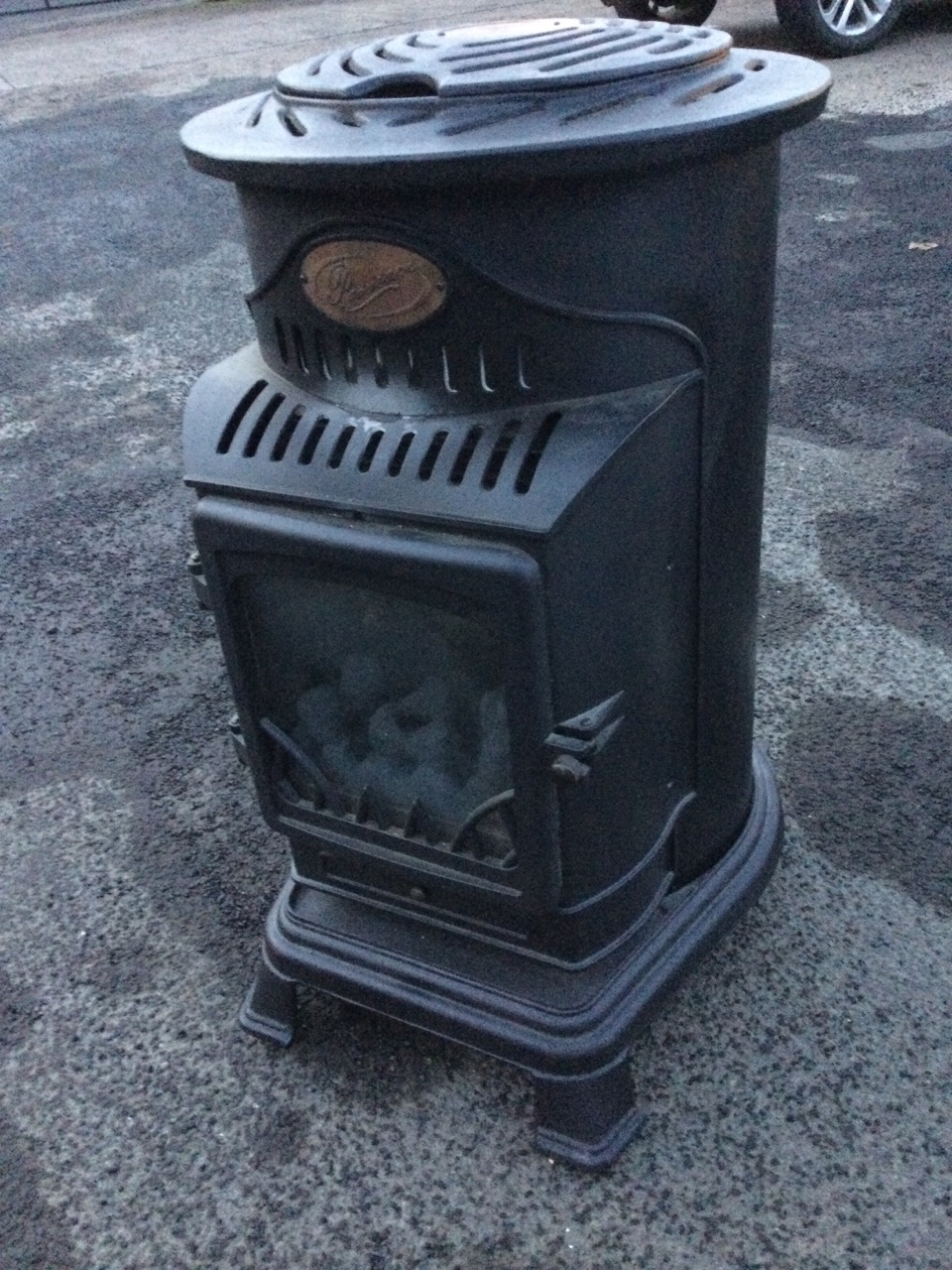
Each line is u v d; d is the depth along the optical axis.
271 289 1.20
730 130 1.03
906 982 1.58
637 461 1.15
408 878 1.39
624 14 6.92
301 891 1.60
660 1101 1.46
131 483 3.09
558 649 1.16
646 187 1.07
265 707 1.40
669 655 1.33
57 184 5.61
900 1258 1.28
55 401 3.58
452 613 1.18
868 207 4.30
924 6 7.17
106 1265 1.36
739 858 1.59
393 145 1.01
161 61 7.94
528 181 1.00
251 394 1.29
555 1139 1.41
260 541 1.24
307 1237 1.37
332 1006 1.63
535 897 1.29
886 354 3.29
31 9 11.18
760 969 1.61
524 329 1.09
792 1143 1.40
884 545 2.48
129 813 2.02
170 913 1.82
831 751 1.97
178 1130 1.50
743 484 1.33
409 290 1.09
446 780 1.33
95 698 2.32
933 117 5.16
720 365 1.22
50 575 2.73
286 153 1.04
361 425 1.19
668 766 1.41
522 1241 1.34
